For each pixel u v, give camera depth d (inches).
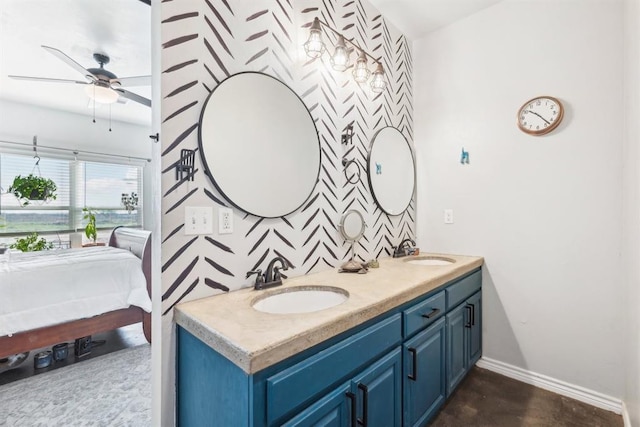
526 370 78.8
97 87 109.6
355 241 78.2
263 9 58.4
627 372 62.3
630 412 59.2
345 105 76.2
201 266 48.9
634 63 53.6
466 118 89.0
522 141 79.0
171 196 45.8
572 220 72.1
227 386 34.4
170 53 45.8
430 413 59.5
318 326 36.8
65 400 73.0
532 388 76.2
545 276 75.9
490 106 84.4
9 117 157.1
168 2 45.8
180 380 45.3
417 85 99.9
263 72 58.2
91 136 183.9
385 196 87.4
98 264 98.7
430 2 83.0
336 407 38.6
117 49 110.4
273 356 31.7
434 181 95.7
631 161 56.1
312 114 67.9
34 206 165.9
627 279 60.1
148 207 207.0
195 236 48.3
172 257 45.7
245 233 54.9
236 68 54.0
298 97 64.0
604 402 67.8
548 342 75.6
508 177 81.4
